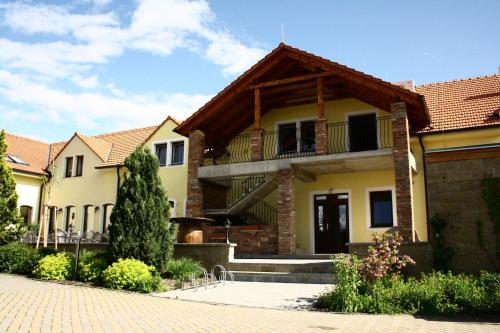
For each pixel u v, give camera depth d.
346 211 17.52
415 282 9.39
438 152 11.20
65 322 6.68
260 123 17.75
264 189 17.25
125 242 11.42
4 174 16.30
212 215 17.72
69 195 23.47
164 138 21.17
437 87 19.38
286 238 15.48
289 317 7.75
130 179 11.96
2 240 15.59
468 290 8.47
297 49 15.93
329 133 17.91
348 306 8.45
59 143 27.73
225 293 10.23
